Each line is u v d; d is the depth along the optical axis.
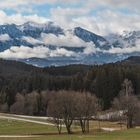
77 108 122.31
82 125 122.31
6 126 160.25
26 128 150.75
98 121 168.88
